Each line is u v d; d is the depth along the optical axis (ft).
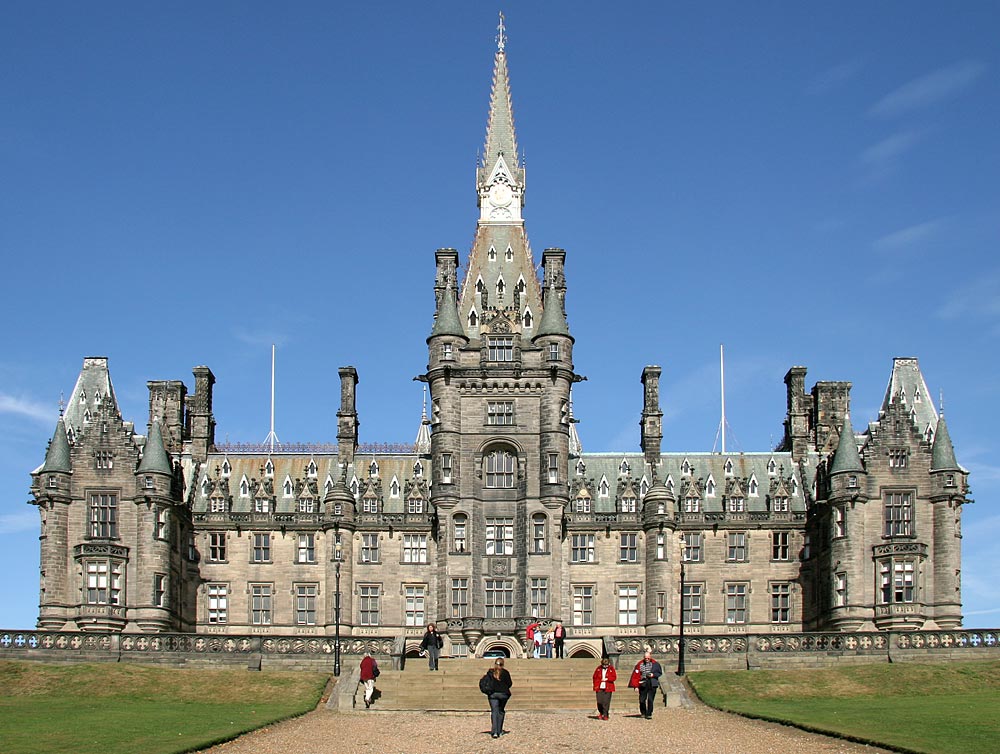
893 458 401.49
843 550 395.14
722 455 444.96
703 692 277.85
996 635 319.27
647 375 447.42
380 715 249.34
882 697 273.95
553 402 416.26
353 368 446.60
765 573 420.77
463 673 291.58
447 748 205.26
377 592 416.46
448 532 410.31
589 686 282.36
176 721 235.40
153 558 393.29
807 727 222.89
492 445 416.46
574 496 424.46
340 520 417.28
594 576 418.10
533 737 216.54
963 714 235.81
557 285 433.48
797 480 433.07
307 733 222.69
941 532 395.55
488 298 433.07
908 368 440.04
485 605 407.44
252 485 431.02
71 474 399.24
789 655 318.45
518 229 444.55
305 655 320.50
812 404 450.71
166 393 443.32
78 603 388.37
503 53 467.52
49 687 282.97
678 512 423.64
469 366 419.33
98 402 428.97
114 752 198.80
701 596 418.72
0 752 199.72
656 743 209.97
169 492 400.47
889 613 388.98
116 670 293.84
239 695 275.80
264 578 419.95
